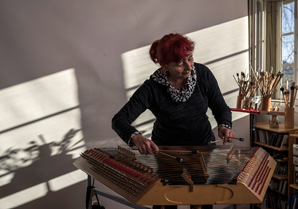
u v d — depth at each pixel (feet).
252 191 3.55
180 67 4.85
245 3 9.50
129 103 5.38
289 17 8.82
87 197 6.04
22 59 7.58
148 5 8.59
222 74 9.40
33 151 7.79
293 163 7.44
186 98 5.40
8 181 7.62
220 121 5.64
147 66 8.69
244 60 9.61
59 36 7.87
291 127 7.84
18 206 7.75
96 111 8.33
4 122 7.51
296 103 8.52
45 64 7.79
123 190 3.90
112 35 8.33
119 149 5.38
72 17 7.95
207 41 9.19
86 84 8.19
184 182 3.59
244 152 4.97
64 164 8.11
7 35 7.43
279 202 8.18
